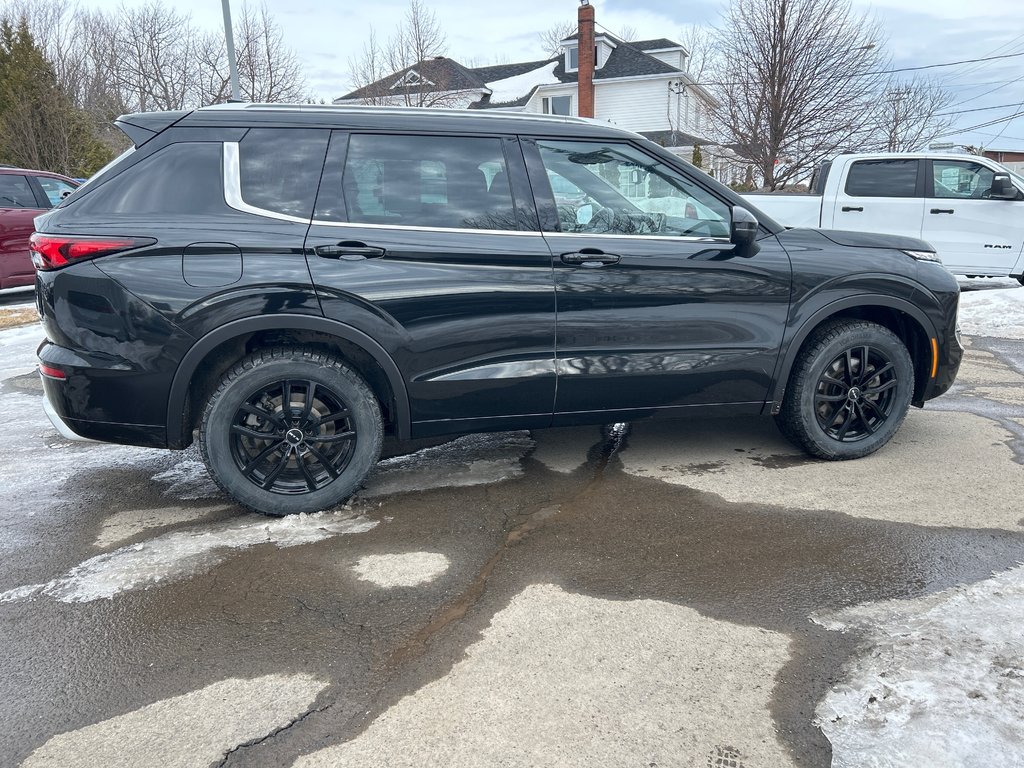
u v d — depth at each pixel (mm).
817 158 19953
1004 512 3201
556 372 3406
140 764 1857
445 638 2367
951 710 1945
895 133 30891
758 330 3619
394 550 2988
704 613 2475
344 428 3365
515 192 3369
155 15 31984
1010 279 11711
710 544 2975
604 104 35938
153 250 2984
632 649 2283
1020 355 6730
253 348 3299
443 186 3307
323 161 3211
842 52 18891
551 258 3322
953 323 3893
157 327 2986
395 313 3178
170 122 3162
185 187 3102
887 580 2650
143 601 2645
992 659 2156
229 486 3221
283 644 2359
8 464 4254
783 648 2266
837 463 3873
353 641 2365
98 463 4250
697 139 33062
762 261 3592
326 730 1961
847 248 3777
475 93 32688
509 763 1828
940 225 9984
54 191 11133
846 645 2268
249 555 2973
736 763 1807
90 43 34312
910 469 3752
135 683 2186
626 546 2979
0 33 22859
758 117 19719
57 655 2338
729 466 3863
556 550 2957
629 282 3420
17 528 3342
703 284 3514
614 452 4125
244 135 3184
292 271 3062
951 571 2699
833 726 1916
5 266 10367
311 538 3115
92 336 3006
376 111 3338
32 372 6727
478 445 4301
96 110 31562
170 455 4375
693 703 2027
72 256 2967
